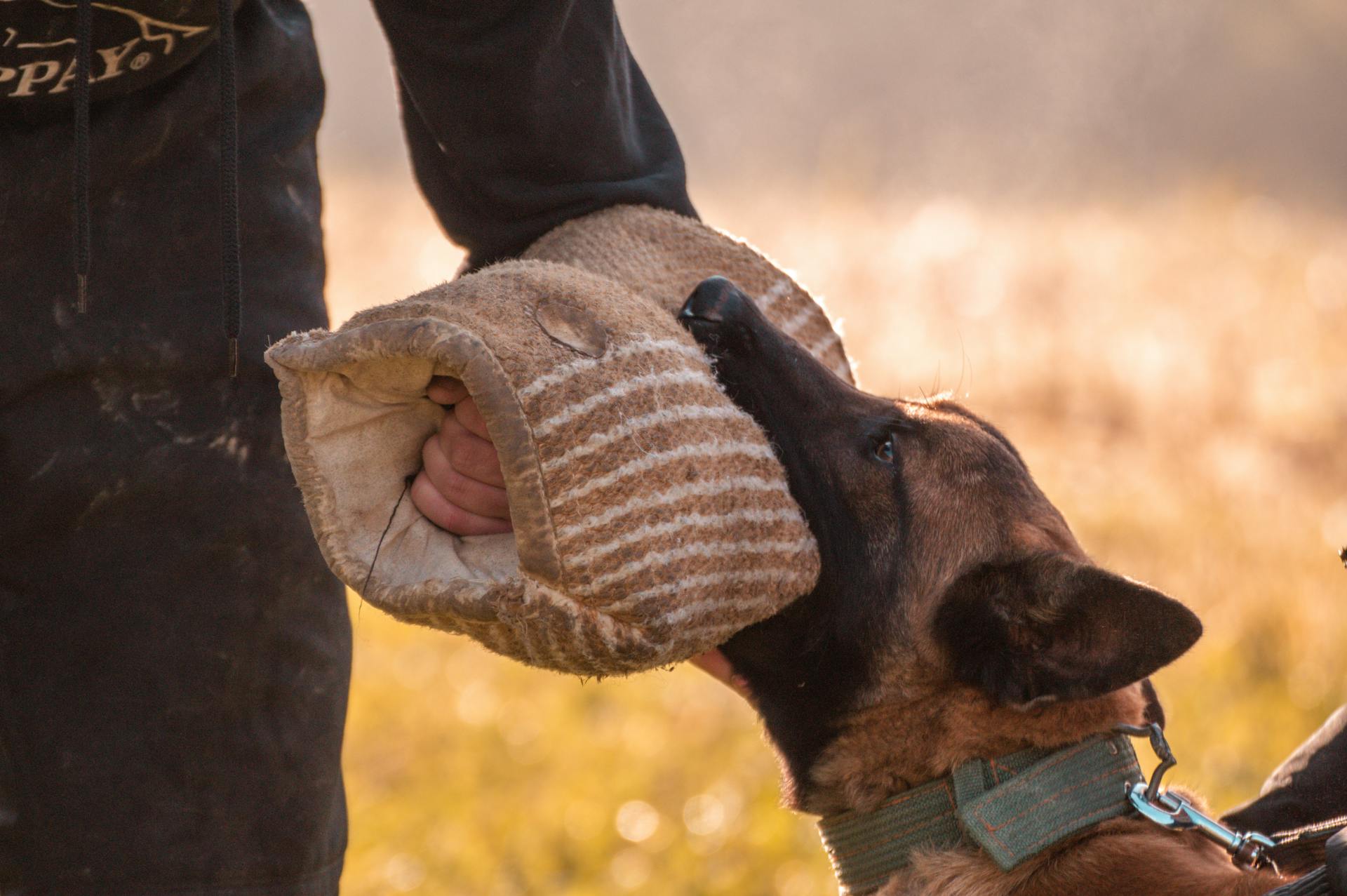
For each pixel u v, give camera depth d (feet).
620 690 28.07
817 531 12.60
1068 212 81.25
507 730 26.35
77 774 11.01
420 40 11.97
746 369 12.56
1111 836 11.78
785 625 12.65
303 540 11.72
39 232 10.88
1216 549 30.45
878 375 43.27
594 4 12.35
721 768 24.40
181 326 11.26
